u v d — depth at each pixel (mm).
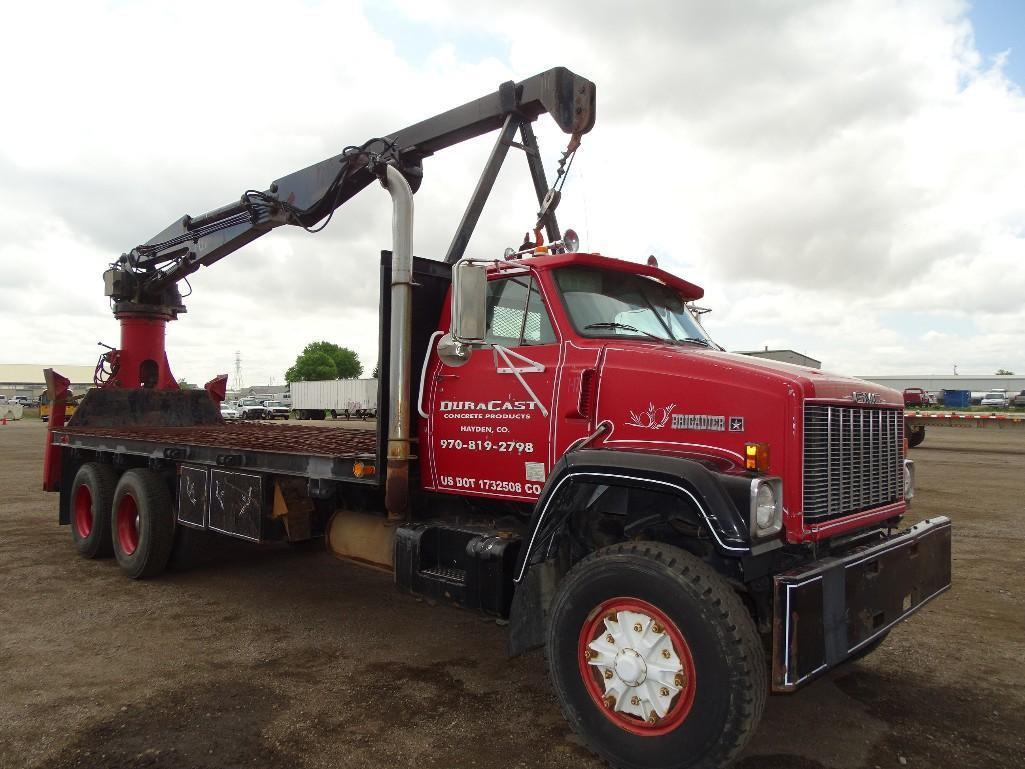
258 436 6582
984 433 29078
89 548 7047
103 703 3793
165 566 6391
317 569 6855
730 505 2879
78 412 7855
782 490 3090
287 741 3387
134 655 4523
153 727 3520
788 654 2779
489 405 4090
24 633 4934
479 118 5207
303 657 4523
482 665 4414
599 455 3252
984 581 6211
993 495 11062
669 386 3430
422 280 4609
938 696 3926
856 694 3949
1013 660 4445
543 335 3984
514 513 4383
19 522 9164
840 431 3383
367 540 5004
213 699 3859
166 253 7992
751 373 3238
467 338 3662
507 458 3996
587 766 3186
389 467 4172
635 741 3018
